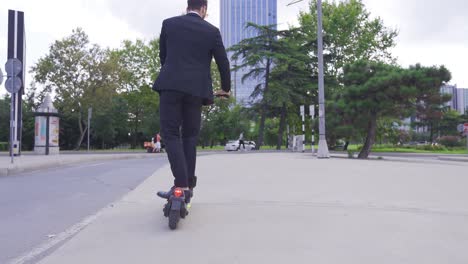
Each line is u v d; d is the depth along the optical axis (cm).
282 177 831
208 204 500
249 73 4000
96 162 1614
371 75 2023
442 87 1844
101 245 323
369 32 4703
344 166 1166
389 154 3061
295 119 4656
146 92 5034
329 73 4306
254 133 7869
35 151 2391
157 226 386
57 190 702
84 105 3791
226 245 323
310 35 4234
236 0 14275
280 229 374
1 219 457
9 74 1230
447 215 439
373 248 316
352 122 2041
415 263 282
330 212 452
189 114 416
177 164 393
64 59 3719
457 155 2845
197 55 404
